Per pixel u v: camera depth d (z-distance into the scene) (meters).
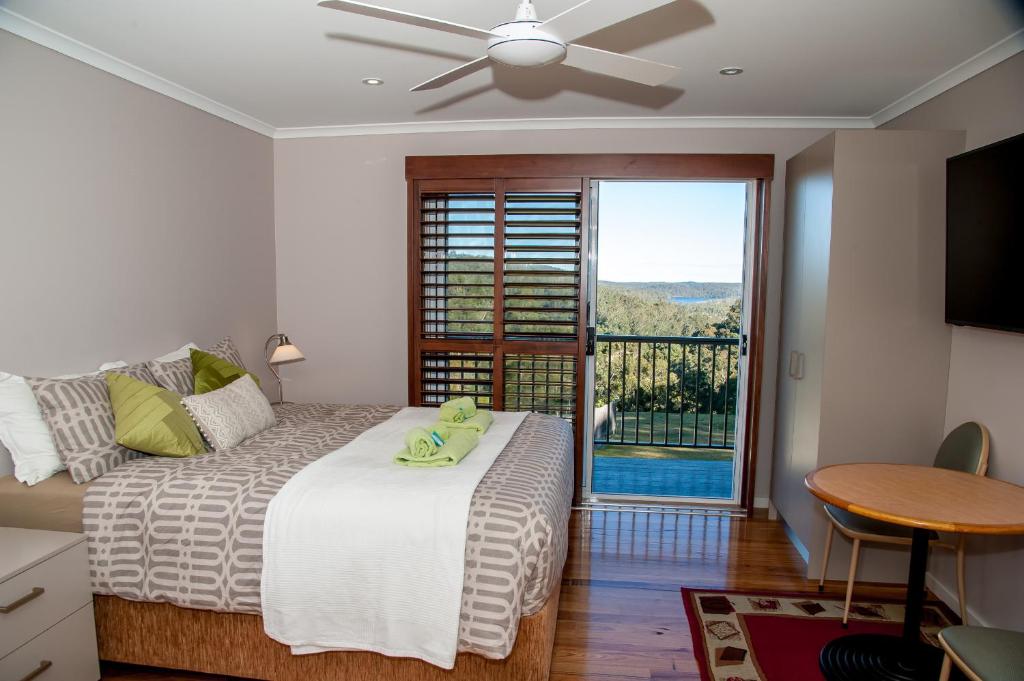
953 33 2.36
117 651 2.17
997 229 2.29
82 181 2.67
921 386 2.84
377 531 1.93
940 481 2.21
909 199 2.77
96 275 2.76
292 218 4.24
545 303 3.92
